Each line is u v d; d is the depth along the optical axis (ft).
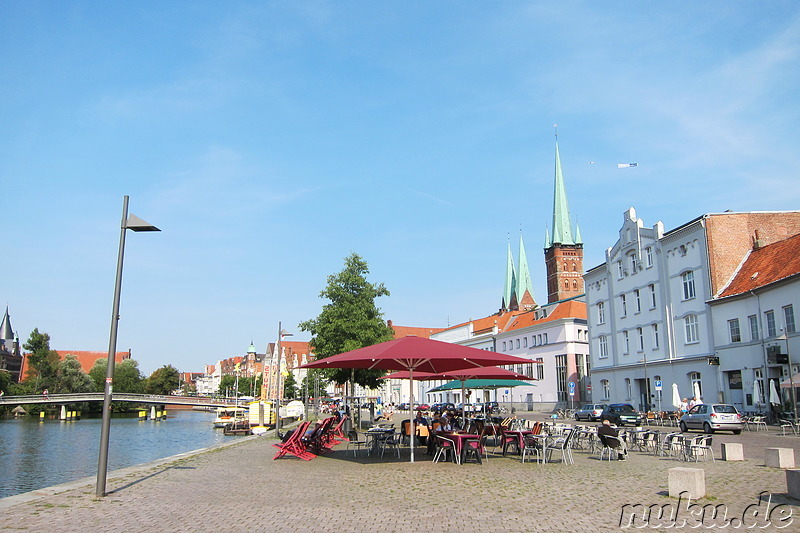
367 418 198.29
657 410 158.20
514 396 272.31
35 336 391.65
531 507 37.11
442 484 46.65
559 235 424.87
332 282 130.11
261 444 94.32
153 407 353.92
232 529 31.55
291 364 565.53
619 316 183.73
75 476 104.47
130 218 45.68
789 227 149.07
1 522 33.58
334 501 39.55
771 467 56.39
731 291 138.31
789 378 116.16
